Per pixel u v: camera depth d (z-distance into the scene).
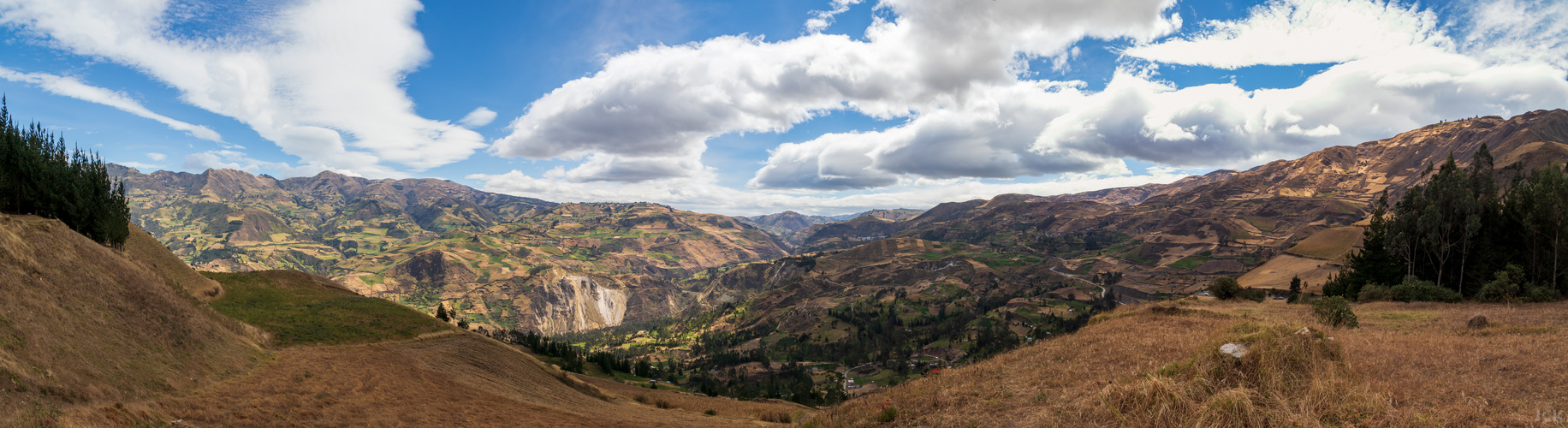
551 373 66.38
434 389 37.06
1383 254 69.62
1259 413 11.70
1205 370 13.86
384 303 78.69
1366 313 38.12
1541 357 15.66
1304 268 175.12
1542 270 54.78
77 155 70.06
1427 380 14.22
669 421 41.12
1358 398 12.06
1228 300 60.03
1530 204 57.59
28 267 25.06
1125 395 13.74
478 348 61.38
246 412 23.66
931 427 15.09
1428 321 30.64
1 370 16.94
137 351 25.36
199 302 39.72
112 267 32.81
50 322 22.22
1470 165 65.62
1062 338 30.25
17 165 61.12
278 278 87.94
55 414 16.69
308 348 43.28
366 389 32.28
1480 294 46.00
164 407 21.64
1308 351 14.63
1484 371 15.03
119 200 73.50
